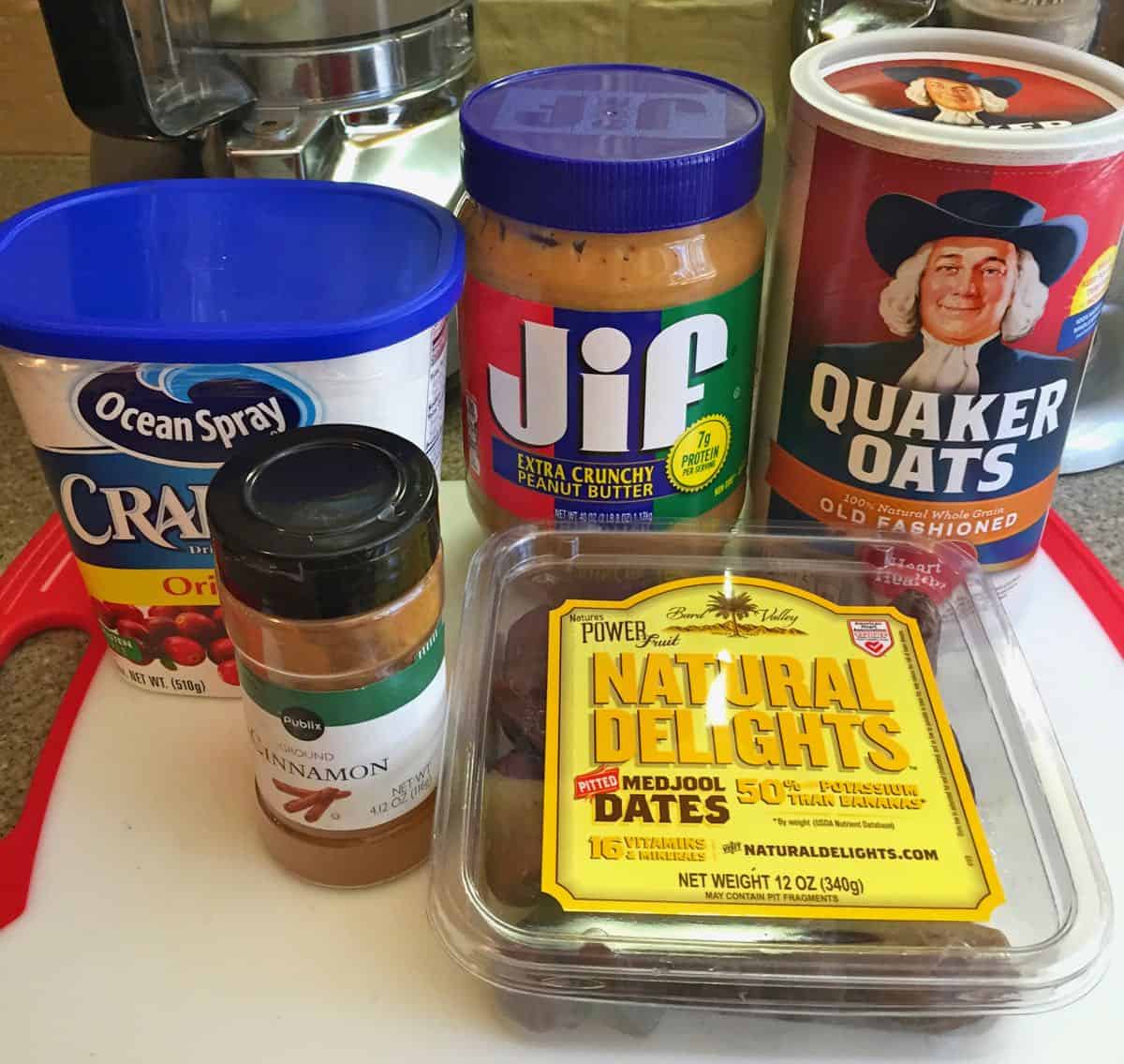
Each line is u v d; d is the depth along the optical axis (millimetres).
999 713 389
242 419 376
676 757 359
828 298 404
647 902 319
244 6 474
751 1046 329
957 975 309
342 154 500
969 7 482
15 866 380
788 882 323
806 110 388
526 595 429
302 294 376
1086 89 396
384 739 345
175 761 421
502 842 341
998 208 359
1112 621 479
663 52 620
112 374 364
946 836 337
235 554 297
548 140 387
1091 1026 335
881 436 417
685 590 423
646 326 395
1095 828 392
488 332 422
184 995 344
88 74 427
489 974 315
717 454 442
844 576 439
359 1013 340
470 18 555
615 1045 330
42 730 457
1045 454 425
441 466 580
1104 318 568
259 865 383
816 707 377
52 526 534
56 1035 333
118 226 416
